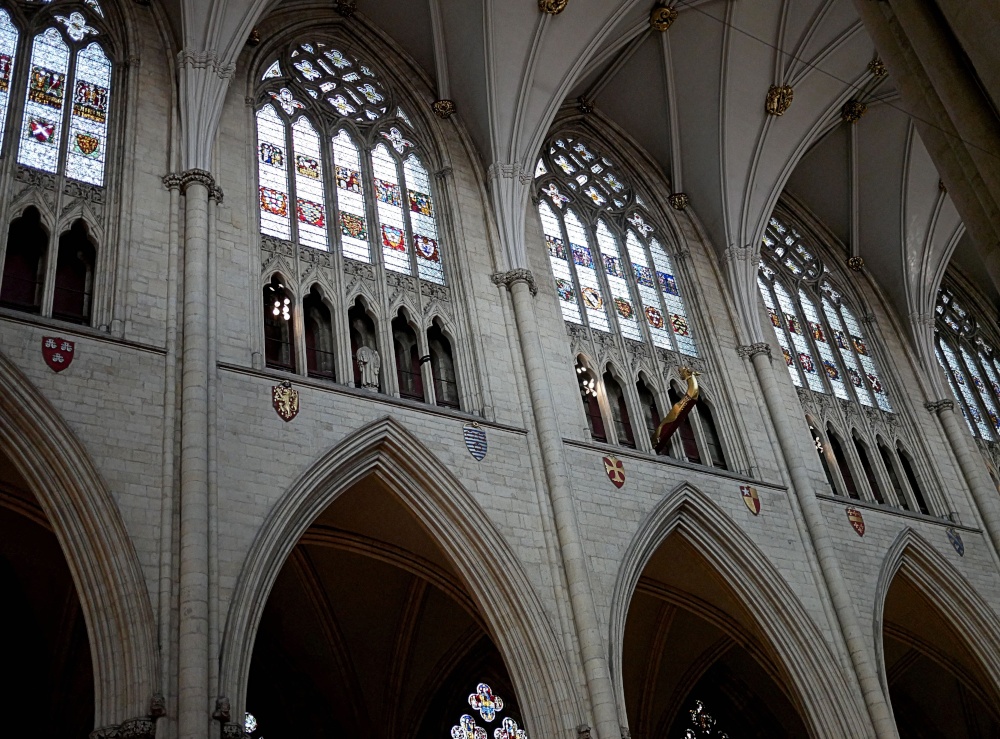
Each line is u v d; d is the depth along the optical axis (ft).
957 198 37.24
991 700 85.81
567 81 83.92
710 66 90.84
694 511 72.54
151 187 63.41
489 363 70.44
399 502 63.10
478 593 61.31
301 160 74.43
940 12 38.40
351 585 77.20
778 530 75.77
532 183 85.25
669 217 93.40
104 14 71.00
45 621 68.74
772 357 88.22
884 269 104.47
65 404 52.47
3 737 66.28
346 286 69.41
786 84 91.20
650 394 79.92
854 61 93.09
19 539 66.13
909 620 86.84
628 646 85.40
